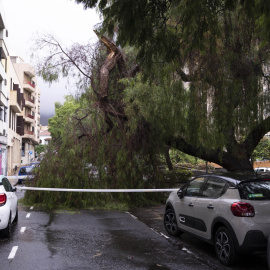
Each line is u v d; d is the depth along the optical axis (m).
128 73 12.34
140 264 5.93
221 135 9.37
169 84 9.59
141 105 10.58
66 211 12.10
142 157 13.49
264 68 9.87
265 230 5.48
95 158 13.23
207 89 9.17
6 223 7.50
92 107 12.70
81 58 12.23
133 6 5.59
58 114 44.62
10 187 9.21
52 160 13.16
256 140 10.89
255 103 9.16
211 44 7.00
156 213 11.84
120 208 12.58
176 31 6.94
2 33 27.27
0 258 6.20
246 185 5.90
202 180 7.16
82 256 6.39
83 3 6.04
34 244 7.26
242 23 8.90
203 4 5.85
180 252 6.77
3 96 31.41
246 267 5.80
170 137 11.74
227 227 5.79
